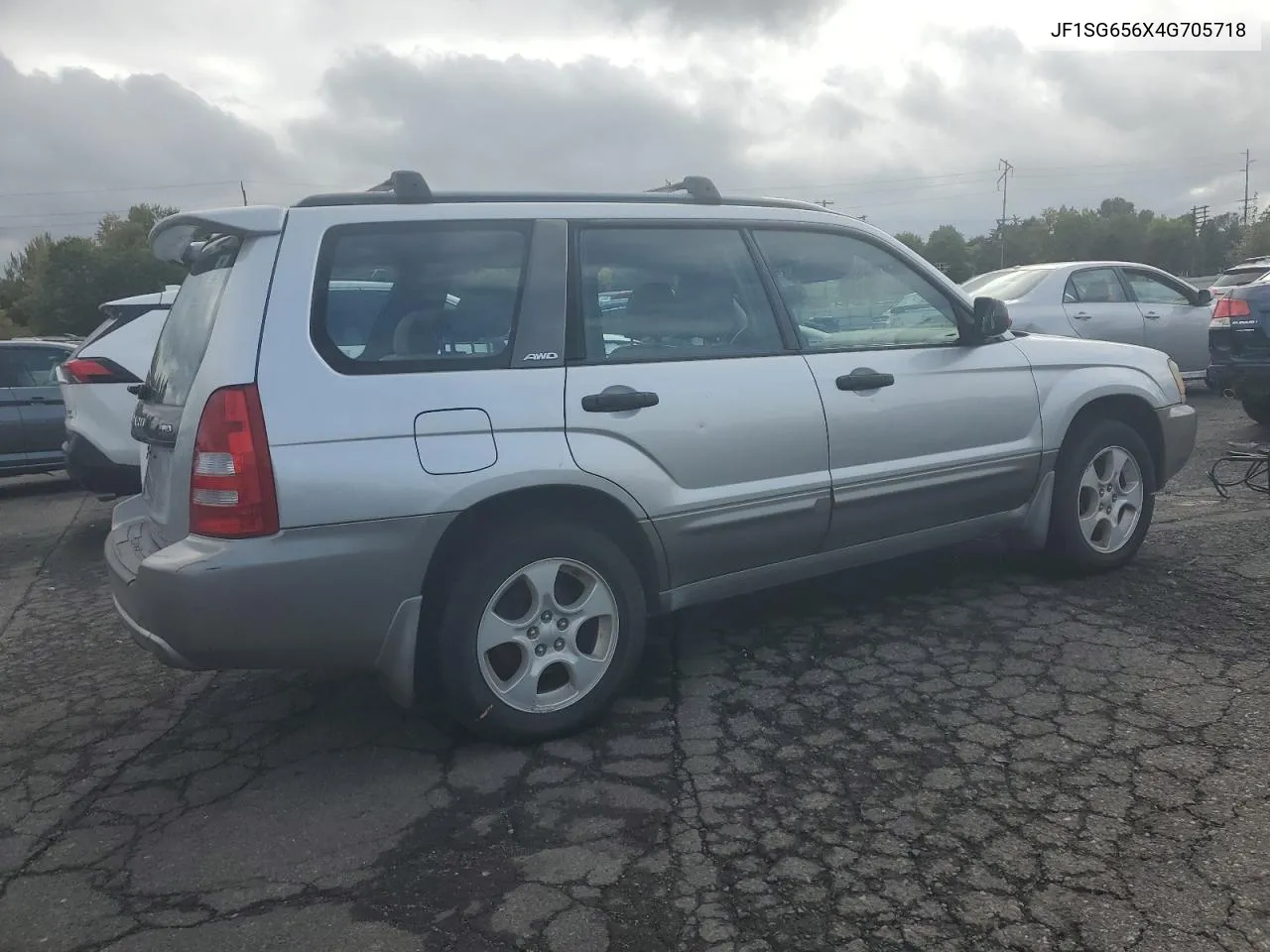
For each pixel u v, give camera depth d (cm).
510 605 367
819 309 446
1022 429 490
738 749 358
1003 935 253
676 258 410
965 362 476
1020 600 497
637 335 393
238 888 289
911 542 470
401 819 322
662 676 428
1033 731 359
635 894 276
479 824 317
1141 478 532
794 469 418
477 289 367
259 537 324
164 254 412
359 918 272
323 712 412
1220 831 292
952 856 287
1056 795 316
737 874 284
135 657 496
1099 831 295
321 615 332
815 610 500
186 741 391
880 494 445
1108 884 271
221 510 324
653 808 321
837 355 440
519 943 258
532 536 358
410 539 338
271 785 350
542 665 366
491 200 380
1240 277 1202
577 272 384
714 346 411
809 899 271
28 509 969
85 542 787
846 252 461
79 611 588
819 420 424
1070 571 525
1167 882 270
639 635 386
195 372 347
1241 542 573
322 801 337
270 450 324
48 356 1051
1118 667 411
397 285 356
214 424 327
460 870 292
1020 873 277
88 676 471
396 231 360
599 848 300
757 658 441
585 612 373
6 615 587
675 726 380
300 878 292
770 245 438
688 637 472
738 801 322
